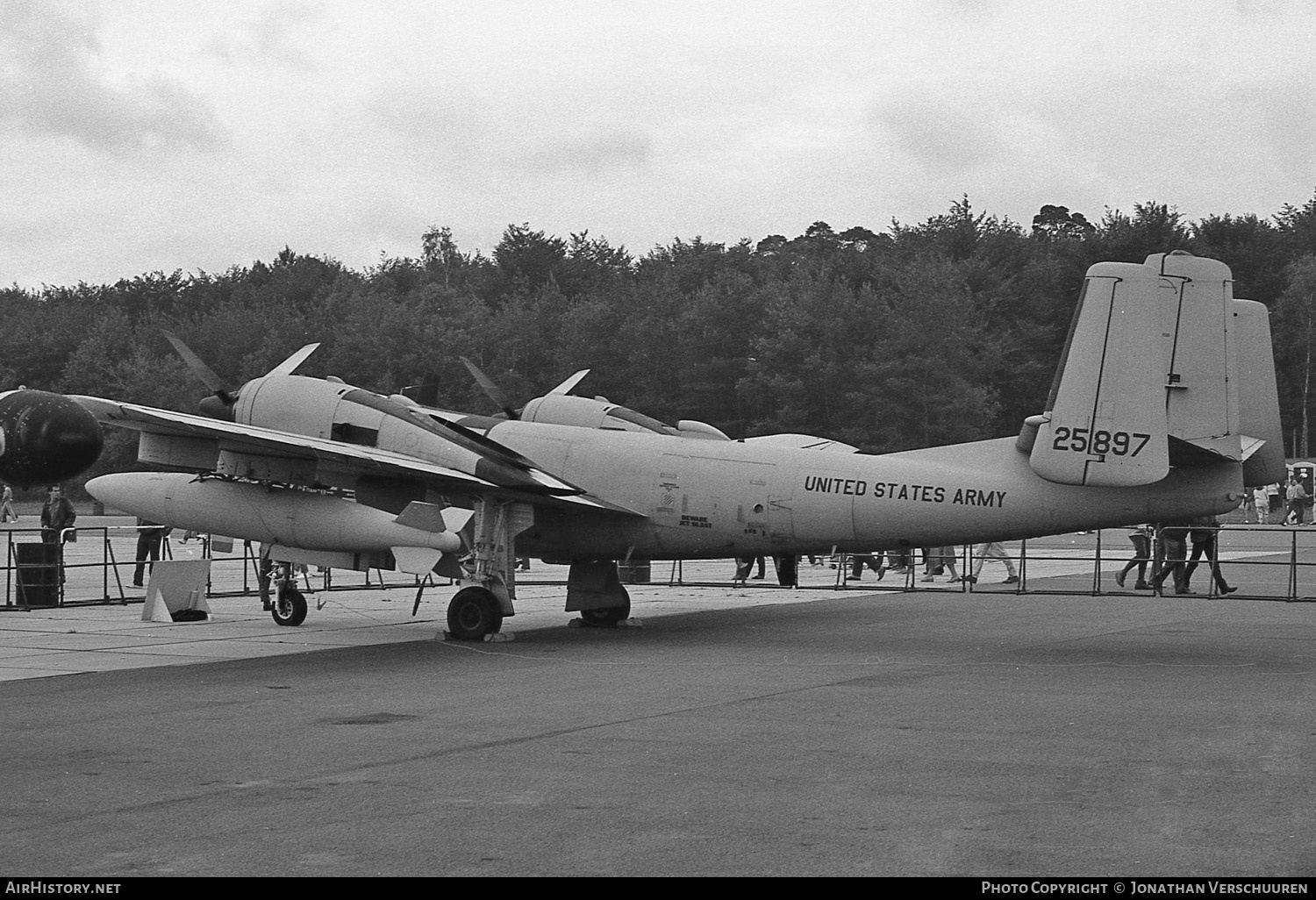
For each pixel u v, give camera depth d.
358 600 23.67
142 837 6.95
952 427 68.69
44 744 9.59
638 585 27.27
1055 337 80.75
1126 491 15.20
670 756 9.03
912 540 16.20
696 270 98.00
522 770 8.59
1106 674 13.33
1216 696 11.77
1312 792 7.85
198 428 15.86
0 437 11.49
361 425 17.17
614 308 79.75
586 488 17.78
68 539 22.55
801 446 23.41
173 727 10.27
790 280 87.06
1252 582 28.20
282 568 18.77
